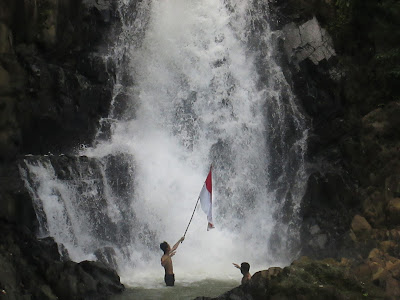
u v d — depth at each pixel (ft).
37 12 67.21
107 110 73.05
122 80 74.28
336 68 73.72
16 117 64.23
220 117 74.90
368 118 70.28
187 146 73.56
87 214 62.75
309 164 73.56
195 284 55.26
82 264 51.65
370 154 69.00
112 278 51.93
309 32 75.41
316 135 73.92
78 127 69.97
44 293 47.85
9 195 55.98
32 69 65.98
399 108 68.18
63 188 61.77
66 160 63.46
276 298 45.68
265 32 77.51
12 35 65.26
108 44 74.02
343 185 69.51
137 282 55.77
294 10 77.41
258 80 76.59
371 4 74.38
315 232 68.44
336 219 68.59
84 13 72.38
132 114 73.87
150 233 66.08
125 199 66.23
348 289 46.88
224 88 76.07
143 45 75.77
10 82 63.77
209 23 77.82
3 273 48.03
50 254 53.52
